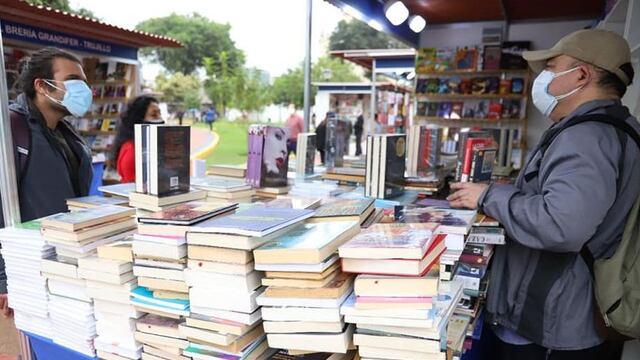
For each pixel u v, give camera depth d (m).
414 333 0.88
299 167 2.37
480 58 4.91
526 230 1.23
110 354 1.15
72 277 1.16
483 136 1.85
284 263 0.91
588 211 1.10
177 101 25.67
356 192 1.95
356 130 10.07
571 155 1.17
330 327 0.91
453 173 2.39
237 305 0.96
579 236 1.12
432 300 0.86
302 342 0.93
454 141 3.41
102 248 1.11
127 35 6.44
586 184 1.12
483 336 1.80
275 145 1.90
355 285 0.89
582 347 1.27
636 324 1.16
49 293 1.22
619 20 3.35
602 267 1.22
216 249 0.96
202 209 1.17
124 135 2.95
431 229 1.08
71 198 1.72
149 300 1.06
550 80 1.37
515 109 4.91
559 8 4.50
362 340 0.91
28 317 1.27
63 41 5.97
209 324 0.98
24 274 1.24
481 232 1.37
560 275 1.28
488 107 5.02
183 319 1.05
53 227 1.15
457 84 5.07
